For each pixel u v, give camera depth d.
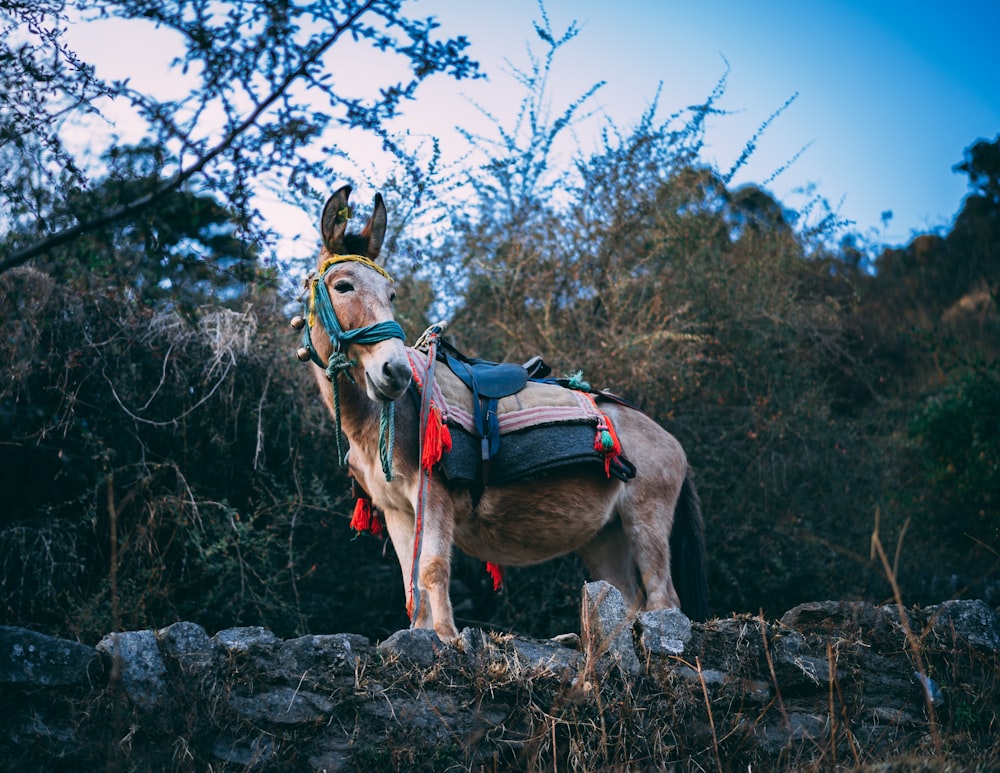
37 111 2.83
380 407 4.00
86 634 4.66
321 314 3.93
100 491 5.14
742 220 8.80
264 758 2.98
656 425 5.00
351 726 3.12
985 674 3.83
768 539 6.64
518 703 3.31
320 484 5.57
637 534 4.68
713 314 7.46
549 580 6.16
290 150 2.66
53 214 3.00
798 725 3.53
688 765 3.29
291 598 5.68
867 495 7.46
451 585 6.30
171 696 2.96
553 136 7.50
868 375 9.49
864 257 11.81
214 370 5.38
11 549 4.87
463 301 7.21
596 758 3.21
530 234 7.39
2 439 4.97
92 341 5.19
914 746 3.50
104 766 2.80
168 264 3.20
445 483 3.99
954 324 11.52
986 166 13.91
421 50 2.64
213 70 2.59
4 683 2.76
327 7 2.58
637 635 3.57
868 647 3.80
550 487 4.36
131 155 3.05
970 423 8.13
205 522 5.36
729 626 3.69
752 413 7.08
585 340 7.07
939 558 7.25
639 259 7.68
